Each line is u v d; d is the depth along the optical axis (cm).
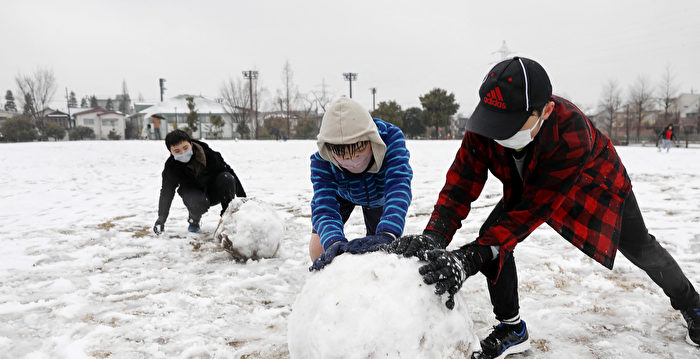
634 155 1560
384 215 205
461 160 198
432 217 193
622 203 186
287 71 5816
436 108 5500
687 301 211
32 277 347
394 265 151
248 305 283
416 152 1783
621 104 5294
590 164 183
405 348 138
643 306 257
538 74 149
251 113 5759
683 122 6206
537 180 166
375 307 141
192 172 452
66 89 6731
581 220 185
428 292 146
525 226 169
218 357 218
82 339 238
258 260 377
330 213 221
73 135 6322
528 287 296
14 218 604
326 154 210
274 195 762
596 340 223
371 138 202
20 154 1850
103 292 311
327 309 145
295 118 6291
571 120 161
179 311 274
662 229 429
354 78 6719
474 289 296
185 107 6688
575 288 293
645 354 208
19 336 246
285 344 230
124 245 438
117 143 2708
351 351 136
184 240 454
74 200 770
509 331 208
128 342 235
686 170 990
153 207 677
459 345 150
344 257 163
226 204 457
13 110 8619
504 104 149
